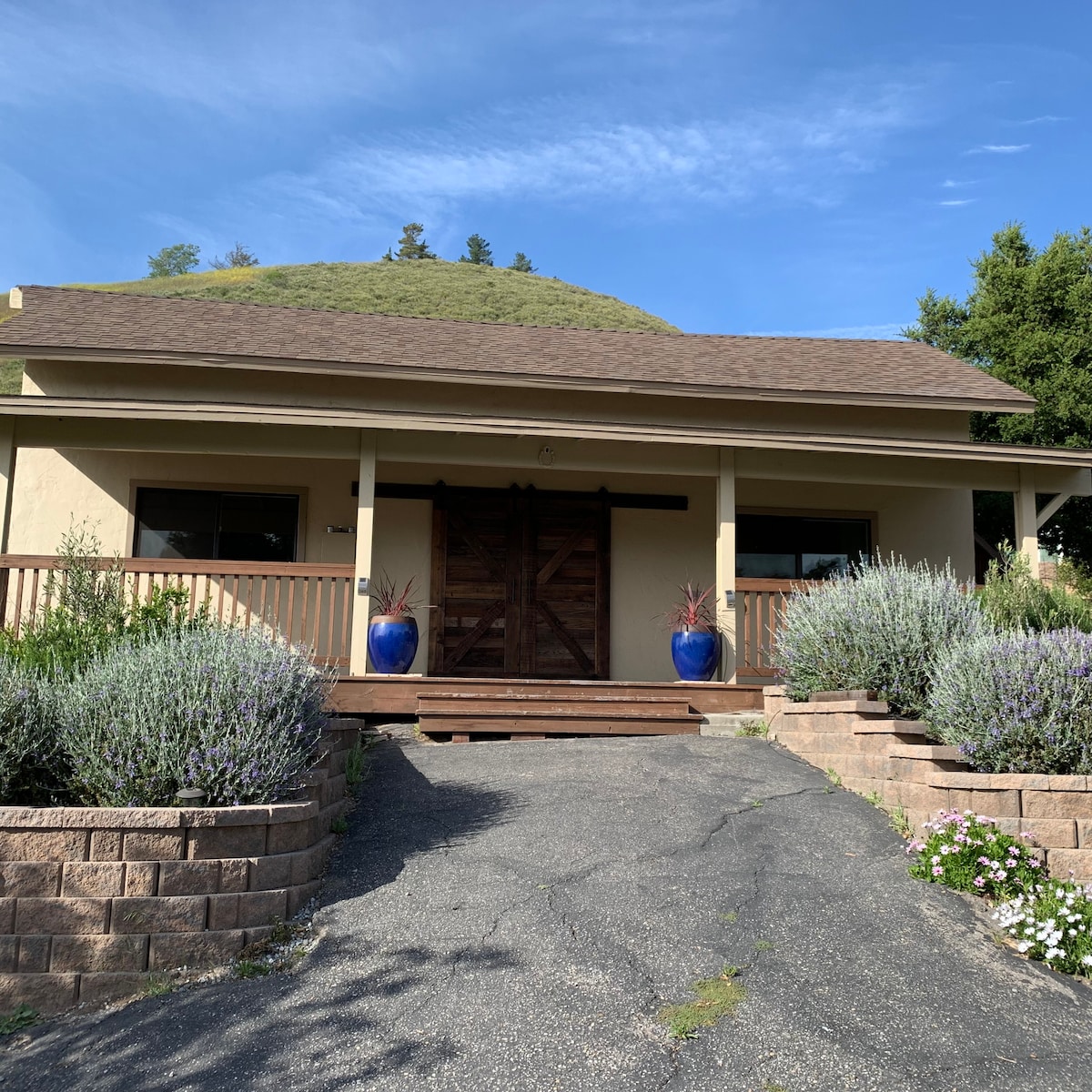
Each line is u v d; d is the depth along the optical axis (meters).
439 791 6.60
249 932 4.52
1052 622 9.11
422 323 14.23
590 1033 3.65
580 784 6.66
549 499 12.33
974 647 6.40
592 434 9.98
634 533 12.53
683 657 9.95
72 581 8.74
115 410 9.38
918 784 5.91
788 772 7.13
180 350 10.88
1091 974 4.25
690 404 12.32
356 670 9.62
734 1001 3.87
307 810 4.96
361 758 7.25
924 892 5.00
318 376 11.68
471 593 12.05
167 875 4.54
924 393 12.04
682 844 5.53
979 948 4.43
